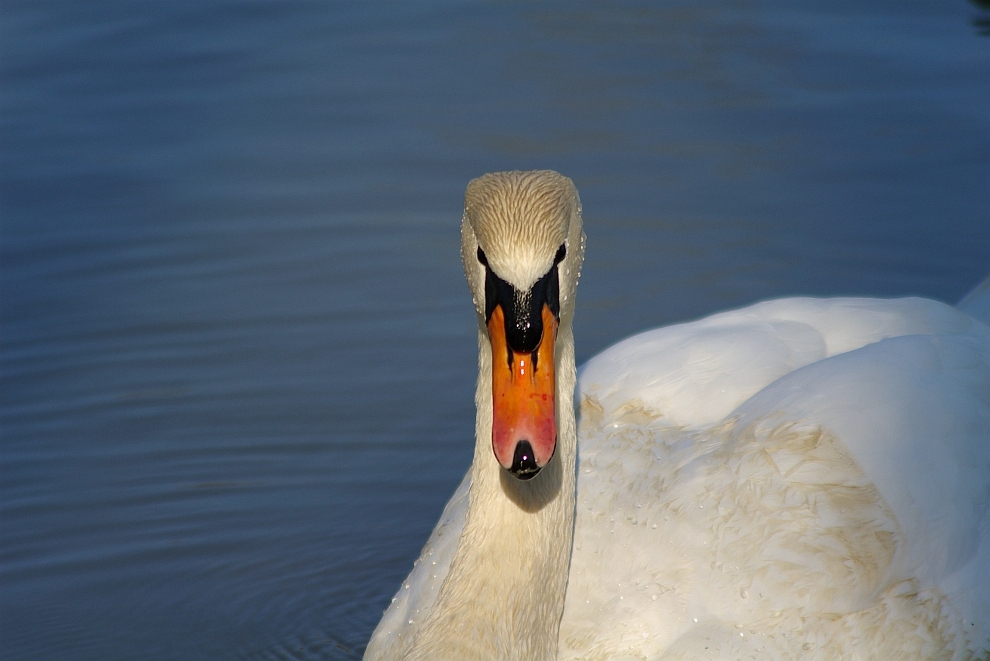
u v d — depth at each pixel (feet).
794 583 28.84
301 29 72.74
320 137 60.13
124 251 52.03
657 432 31.53
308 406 44.16
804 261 49.83
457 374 45.55
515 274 22.85
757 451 30.07
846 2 74.49
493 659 26.40
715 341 32.96
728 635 28.37
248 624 34.99
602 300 48.08
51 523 39.37
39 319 48.19
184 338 47.37
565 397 27.22
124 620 35.14
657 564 29.27
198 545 38.42
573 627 28.71
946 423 31.12
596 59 67.51
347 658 33.35
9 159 58.49
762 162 56.49
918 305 34.24
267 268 51.11
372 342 47.11
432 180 56.18
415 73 66.39
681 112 61.11
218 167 57.82
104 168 57.82
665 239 51.47
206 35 72.02
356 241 52.49
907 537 29.66
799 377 31.45
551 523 27.22
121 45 70.38
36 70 67.36
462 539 27.32
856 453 30.01
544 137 59.11
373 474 41.55
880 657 29.09
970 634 30.30
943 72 64.54
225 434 43.11
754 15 73.10
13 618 35.14
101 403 44.39
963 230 51.29
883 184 54.54
